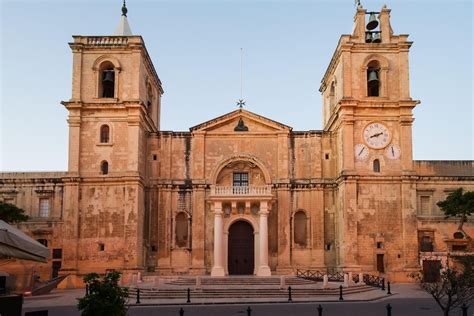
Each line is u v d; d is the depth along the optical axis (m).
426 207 53.50
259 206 53.62
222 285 41.12
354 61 52.81
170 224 54.50
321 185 54.53
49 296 40.16
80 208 50.75
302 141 55.97
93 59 53.00
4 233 19.67
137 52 52.84
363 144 51.44
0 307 21.03
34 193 53.12
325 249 53.75
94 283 18.75
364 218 50.16
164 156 55.81
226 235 53.28
